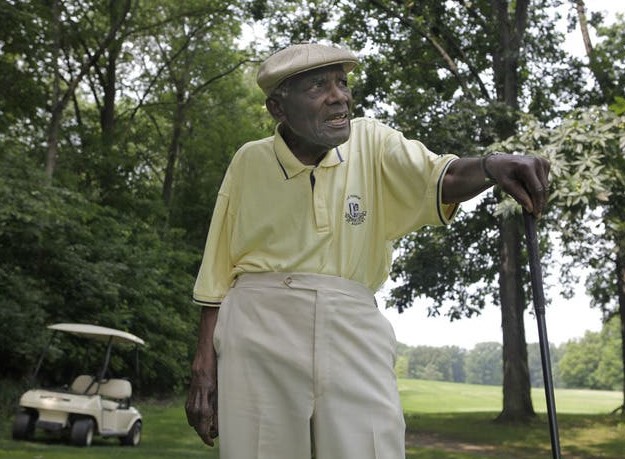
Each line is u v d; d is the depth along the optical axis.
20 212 15.95
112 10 25.36
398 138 2.35
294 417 2.27
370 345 2.30
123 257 22.00
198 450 13.25
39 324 17.95
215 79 30.34
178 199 33.16
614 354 94.12
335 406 2.24
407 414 25.09
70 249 19.45
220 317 2.42
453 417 23.98
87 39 25.38
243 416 2.30
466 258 24.50
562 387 100.31
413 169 2.25
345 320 2.28
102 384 14.41
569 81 21.77
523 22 20.11
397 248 24.20
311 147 2.32
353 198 2.32
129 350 22.39
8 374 19.81
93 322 20.45
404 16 21.53
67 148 25.95
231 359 2.34
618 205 16.95
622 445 17.70
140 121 31.84
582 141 13.98
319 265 2.30
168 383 26.11
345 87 2.28
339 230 2.31
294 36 21.92
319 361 2.25
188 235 33.06
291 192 2.32
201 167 32.91
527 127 15.05
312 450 2.32
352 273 2.32
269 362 2.29
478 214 22.80
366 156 2.35
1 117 22.09
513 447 17.28
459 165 2.16
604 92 21.14
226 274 2.52
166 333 24.38
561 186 13.73
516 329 21.75
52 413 13.15
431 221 2.27
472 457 14.56
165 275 25.94
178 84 30.73
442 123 17.50
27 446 12.16
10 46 20.48
